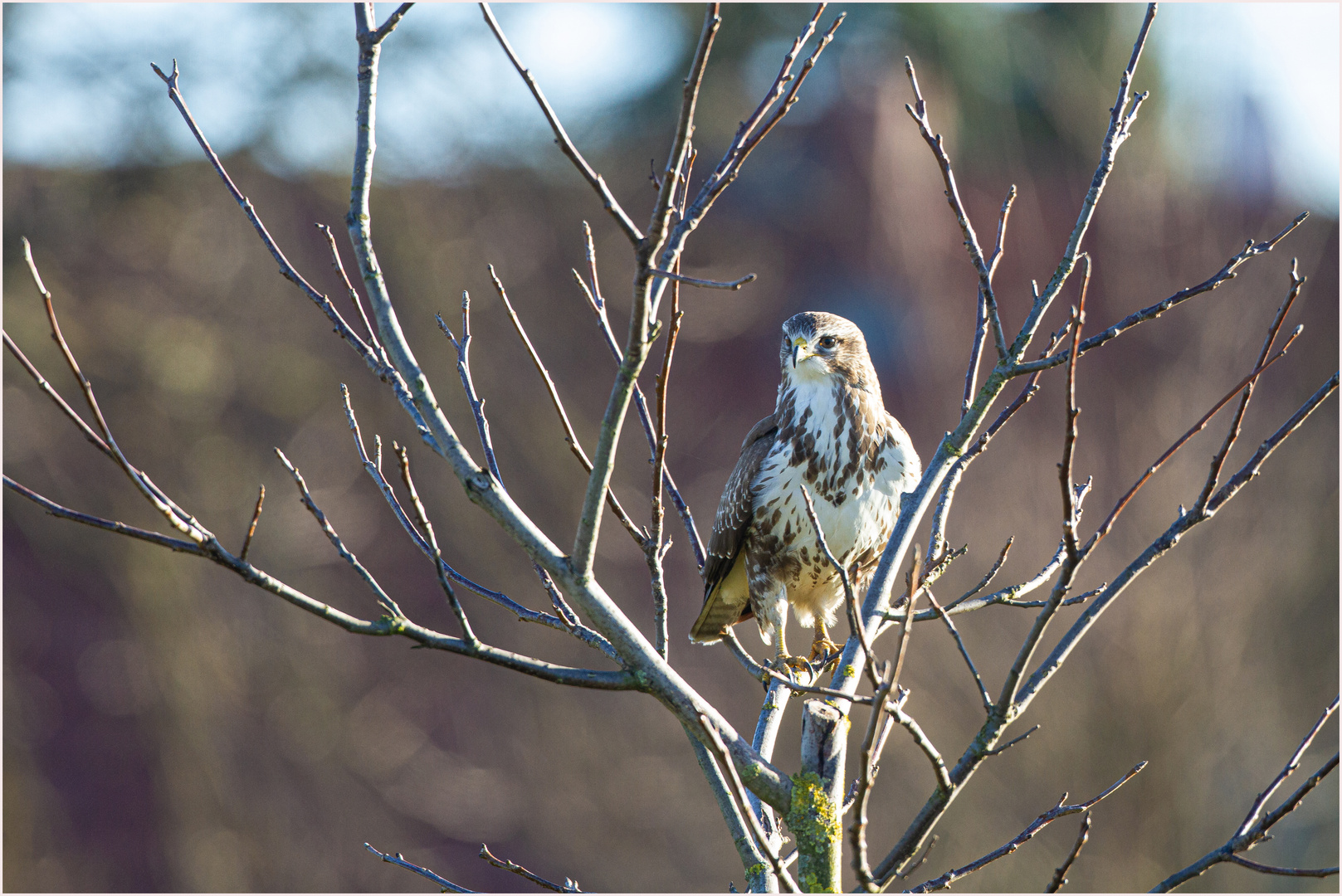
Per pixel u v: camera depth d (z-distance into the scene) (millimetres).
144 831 19250
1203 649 12164
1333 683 12820
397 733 19375
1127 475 13125
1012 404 4676
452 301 20125
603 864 17359
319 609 3475
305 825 19016
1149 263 14906
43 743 19594
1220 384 13766
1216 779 12453
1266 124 16484
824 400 6797
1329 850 12734
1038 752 12008
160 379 19391
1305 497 13148
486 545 19250
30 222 19703
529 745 18391
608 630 3807
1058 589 3545
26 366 3275
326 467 20016
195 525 3369
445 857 18453
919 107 4359
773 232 23031
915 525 4684
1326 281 15703
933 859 11906
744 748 4035
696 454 22219
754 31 23516
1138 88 16312
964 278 18562
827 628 7340
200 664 19016
